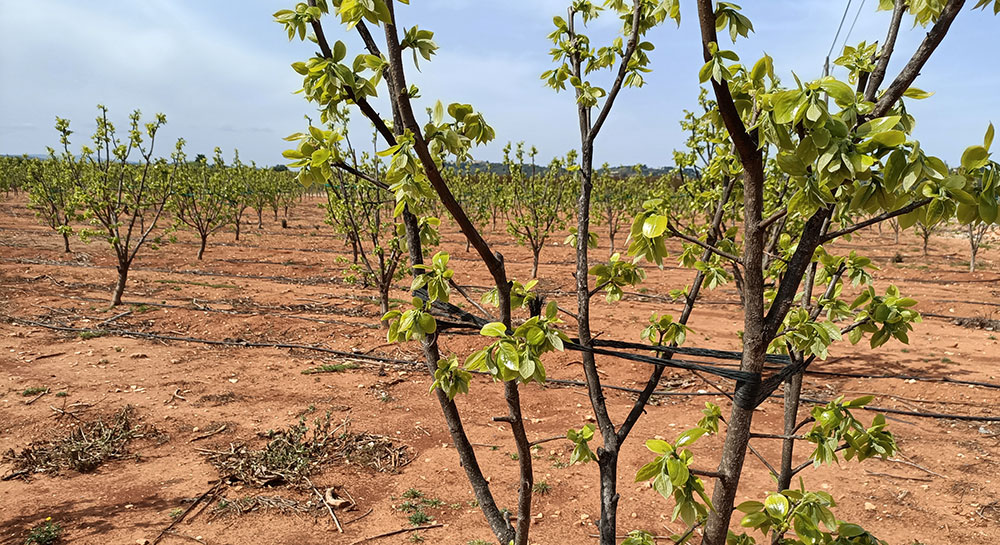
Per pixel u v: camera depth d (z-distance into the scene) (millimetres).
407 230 1672
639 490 4648
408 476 4762
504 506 4336
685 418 5934
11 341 7406
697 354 1583
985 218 1085
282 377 6785
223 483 4504
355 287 12047
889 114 1407
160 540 3787
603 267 1966
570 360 7410
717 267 2225
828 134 1067
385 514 4227
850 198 1208
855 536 1589
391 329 1591
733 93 1351
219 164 19016
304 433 5176
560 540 4008
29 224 20250
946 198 1091
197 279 12086
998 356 7723
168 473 4629
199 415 5680
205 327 8438
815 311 2457
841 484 4715
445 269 1525
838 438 1651
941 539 4016
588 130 2078
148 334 8039
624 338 8562
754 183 1355
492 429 5633
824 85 1046
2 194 34500
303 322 8711
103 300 9578
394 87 1401
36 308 8859
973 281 13258
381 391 6461
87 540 3744
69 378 6352
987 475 4812
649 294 12008
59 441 4977
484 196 22281
